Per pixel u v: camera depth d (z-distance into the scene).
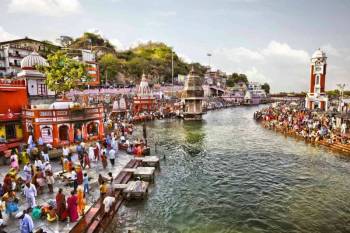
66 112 26.61
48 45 75.19
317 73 68.50
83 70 32.00
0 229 12.28
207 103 103.56
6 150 22.94
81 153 22.97
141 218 16.11
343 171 25.31
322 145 36.34
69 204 13.66
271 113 66.25
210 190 20.72
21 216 13.43
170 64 123.38
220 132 48.34
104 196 16.27
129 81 95.50
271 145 36.94
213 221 15.99
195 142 38.97
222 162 28.45
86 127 28.53
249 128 53.59
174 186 21.39
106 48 107.62
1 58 61.94
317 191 20.56
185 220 16.05
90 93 62.00
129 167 23.19
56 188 17.64
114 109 55.22
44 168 18.50
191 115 66.75
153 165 25.56
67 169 19.69
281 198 19.33
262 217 16.55
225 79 170.50
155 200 18.67
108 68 88.88
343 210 17.42
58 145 26.22
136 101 66.06
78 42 101.06
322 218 16.42
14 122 26.23
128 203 18.08
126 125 47.38
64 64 30.92
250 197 19.47
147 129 50.56
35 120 25.22
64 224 13.38
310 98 69.31
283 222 15.95
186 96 66.50
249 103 138.25
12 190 15.52
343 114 42.22
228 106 120.62
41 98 33.62
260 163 28.09
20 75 32.97
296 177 23.72
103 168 22.66
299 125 45.78
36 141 25.45
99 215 14.71
